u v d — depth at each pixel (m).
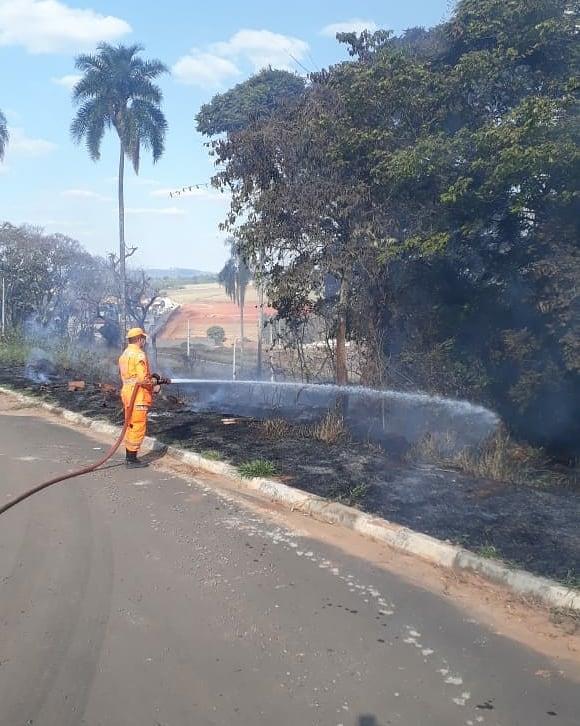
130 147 34.78
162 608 4.64
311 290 10.55
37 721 3.39
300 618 4.54
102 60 34.09
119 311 39.47
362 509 6.58
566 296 7.62
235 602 4.76
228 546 5.83
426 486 7.43
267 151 10.62
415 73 9.10
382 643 4.24
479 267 9.17
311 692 3.69
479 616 4.63
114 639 4.21
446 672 3.92
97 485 7.64
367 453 8.92
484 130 8.02
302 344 11.39
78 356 19.61
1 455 8.99
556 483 7.86
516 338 8.31
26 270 42.50
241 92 29.20
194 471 8.36
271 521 6.52
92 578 5.10
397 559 5.63
